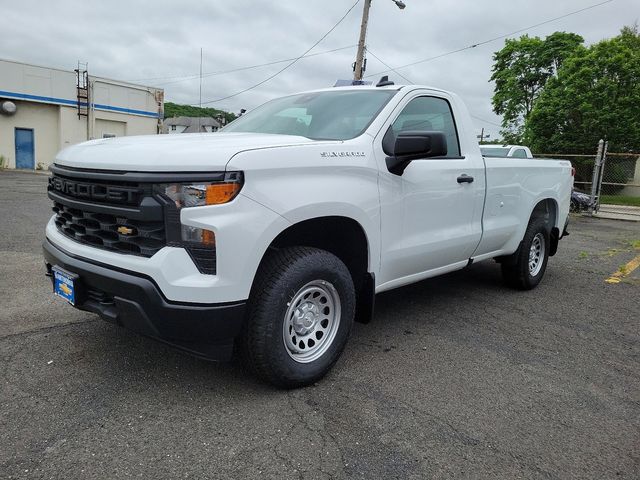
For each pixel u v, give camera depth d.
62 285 3.17
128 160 2.74
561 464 2.51
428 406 3.01
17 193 13.55
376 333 4.21
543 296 5.59
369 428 2.74
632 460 2.57
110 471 2.31
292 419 2.80
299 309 3.11
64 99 27.92
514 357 3.82
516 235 5.27
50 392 2.99
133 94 30.92
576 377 3.52
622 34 35.03
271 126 4.06
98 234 2.93
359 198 3.28
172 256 2.60
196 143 2.95
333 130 3.69
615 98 25.64
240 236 2.64
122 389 3.05
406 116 3.92
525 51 32.75
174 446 2.51
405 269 3.89
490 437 2.71
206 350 2.79
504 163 4.90
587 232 11.95
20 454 2.40
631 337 4.36
